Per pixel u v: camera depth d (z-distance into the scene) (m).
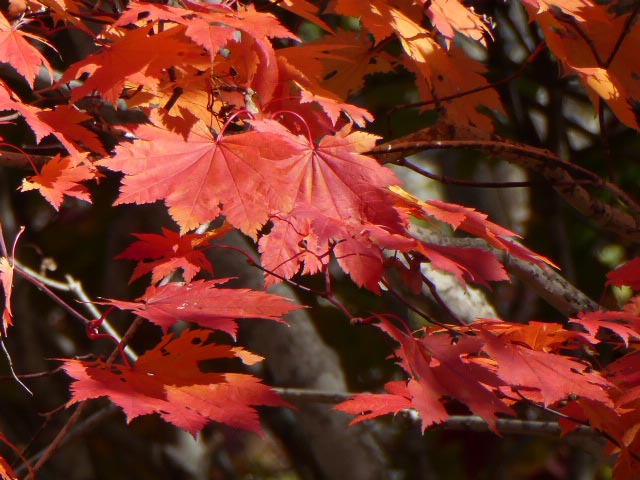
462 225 2.16
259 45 2.16
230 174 2.11
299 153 2.12
